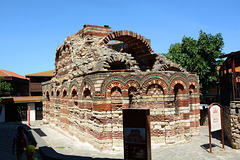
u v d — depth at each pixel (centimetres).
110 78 1454
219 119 1352
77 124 1800
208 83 2681
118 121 1448
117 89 1473
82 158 979
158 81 1493
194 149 1375
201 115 2409
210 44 2550
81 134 1689
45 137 1945
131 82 1477
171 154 1279
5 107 3388
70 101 1936
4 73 4069
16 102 3356
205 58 2622
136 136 824
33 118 3522
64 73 2159
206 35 2638
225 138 1648
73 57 1925
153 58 2047
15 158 1145
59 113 2298
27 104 3509
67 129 2039
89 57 1733
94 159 952
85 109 1658
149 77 1498
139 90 1496
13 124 3000
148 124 823
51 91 2556
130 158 829
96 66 1532
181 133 1597
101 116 1425
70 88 1941
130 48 2155
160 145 1450
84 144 1622
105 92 1444
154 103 1495
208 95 3900
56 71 2472
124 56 1587
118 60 1520
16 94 4153
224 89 1702
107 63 1482
